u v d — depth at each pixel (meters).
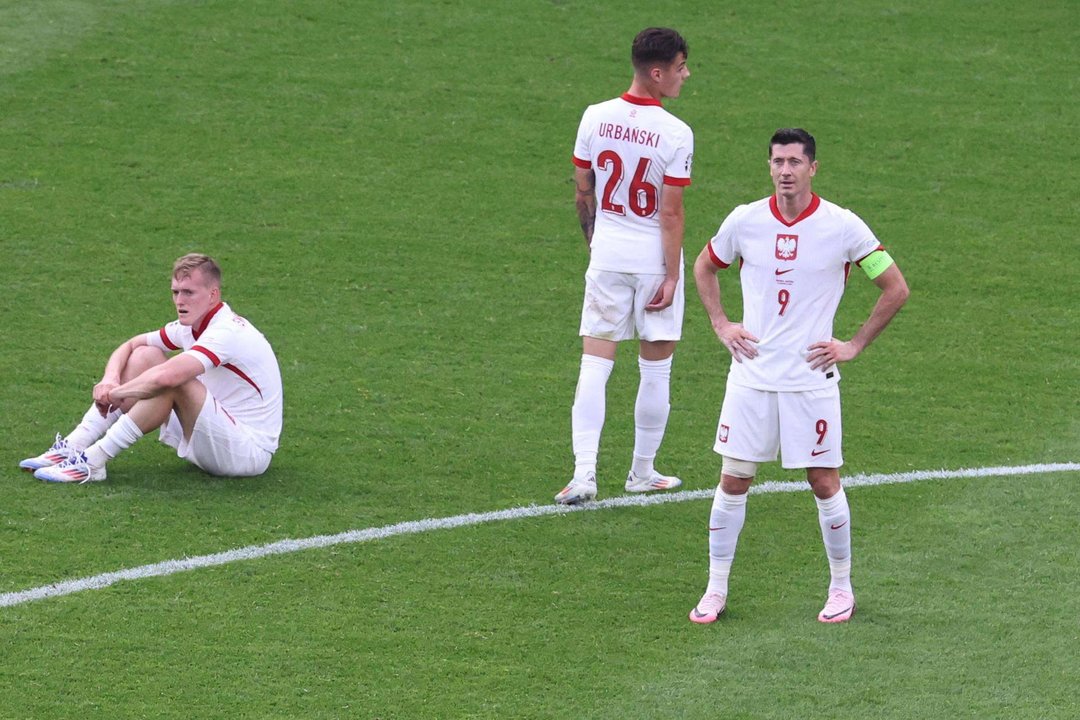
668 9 59.16
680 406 32.31
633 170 26.12
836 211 21.27
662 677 20.41
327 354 34.19
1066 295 39.38
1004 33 58.44
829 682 20.28
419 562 24.08
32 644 20.78
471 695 19.80
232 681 19.97
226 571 23.33
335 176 45.19
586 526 25.92
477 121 49.41
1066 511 26.86
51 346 33.50
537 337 35.81
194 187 43.81
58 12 55.81
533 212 43.53
